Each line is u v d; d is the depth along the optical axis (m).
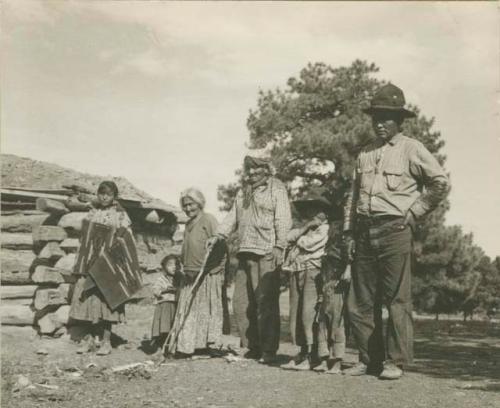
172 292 7.36
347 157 11.51
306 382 5.29
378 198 5.39
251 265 6.82
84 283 7.26
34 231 8.20
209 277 7.07
